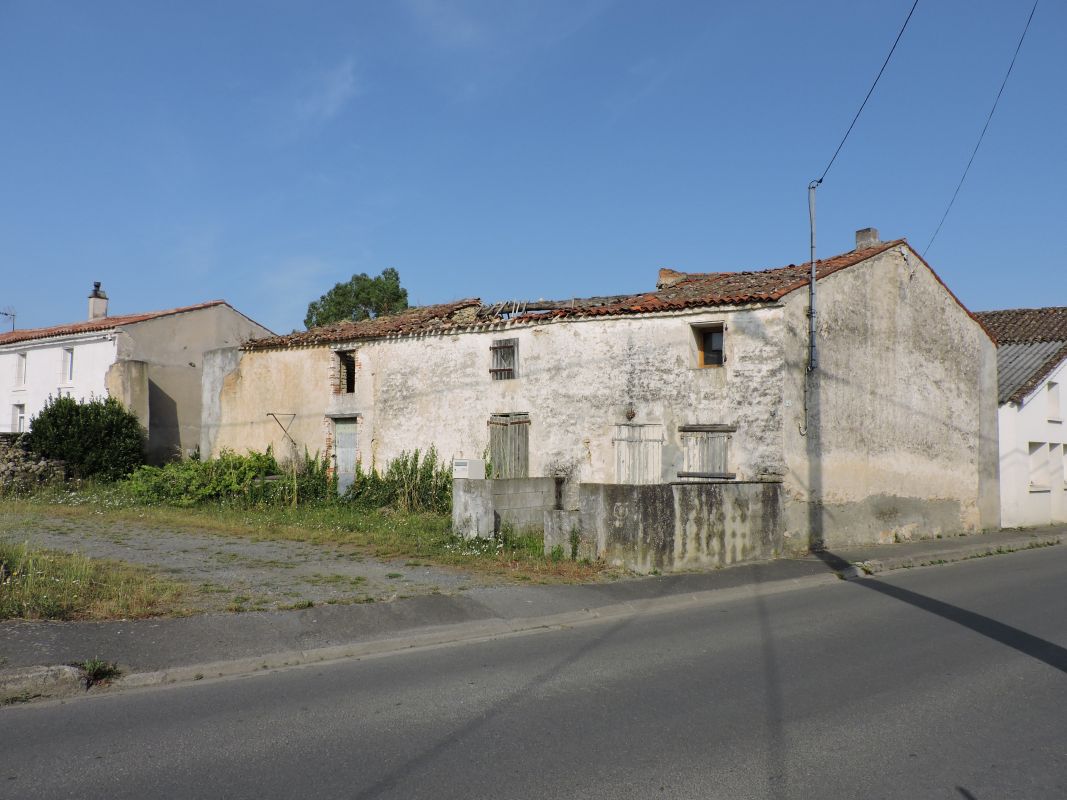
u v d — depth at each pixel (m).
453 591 9.89
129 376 24.70
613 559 11.99
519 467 17.84
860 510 16.58
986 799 4.40
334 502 19.16
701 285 18.59
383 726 5.54
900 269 18.31
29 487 20.91
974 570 14.34
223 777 4.64
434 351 19.45
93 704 6.05
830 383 15.95
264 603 8.76
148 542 13.16
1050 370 24.39
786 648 7.89
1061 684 6.64
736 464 15.20
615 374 16.83
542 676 6.84
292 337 22.17
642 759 4.93
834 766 4.84
